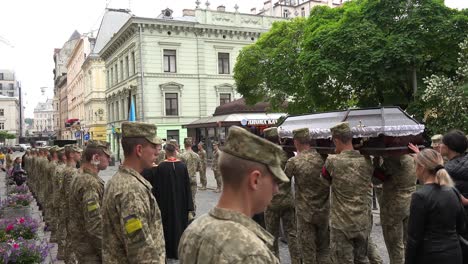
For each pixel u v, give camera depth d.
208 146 28.62
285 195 5.68
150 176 6.66
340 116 5.73
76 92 68.38
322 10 18.94
